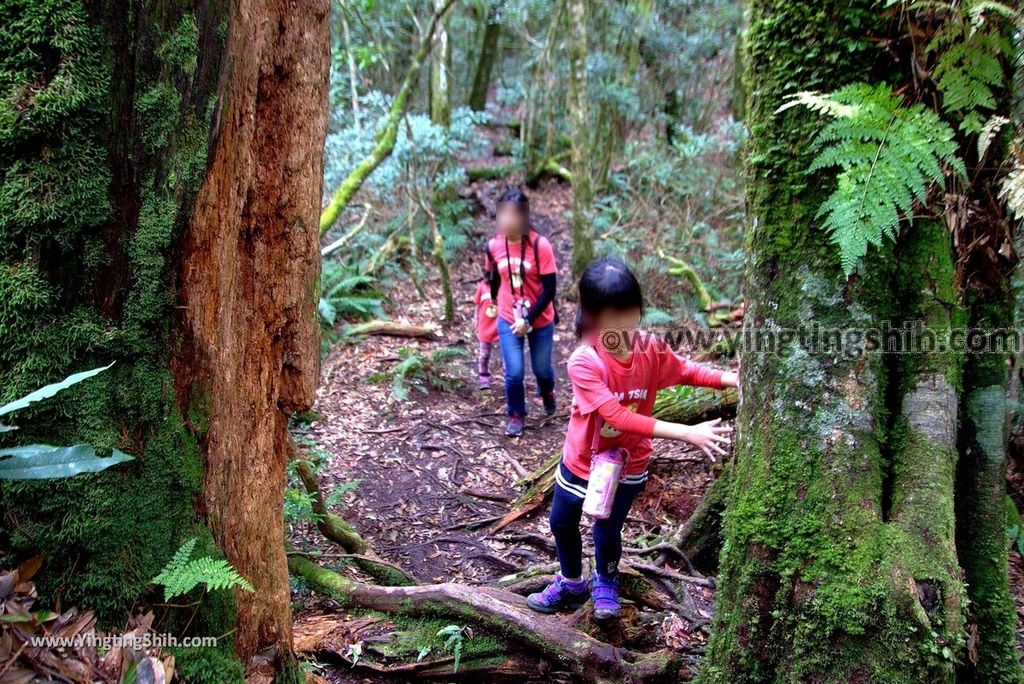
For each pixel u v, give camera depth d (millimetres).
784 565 2152
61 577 1688
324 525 3605
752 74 2383
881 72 2174
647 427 2461
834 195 2049
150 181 1678
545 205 10922
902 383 2229
